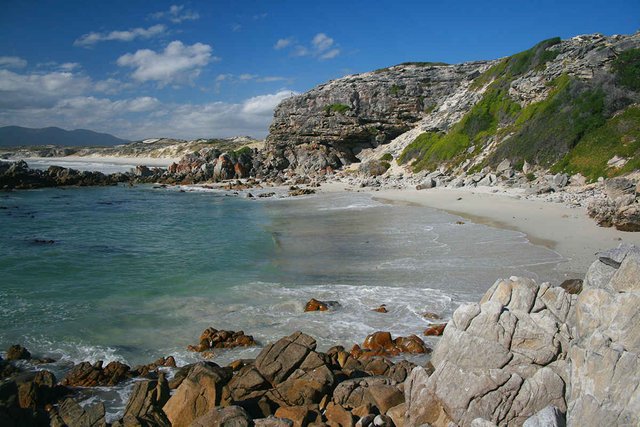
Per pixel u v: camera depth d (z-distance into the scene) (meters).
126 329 14.20
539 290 8.53
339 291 17.02
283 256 22.83
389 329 13.71
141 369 11.61
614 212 24.64
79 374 11.28
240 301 16.34
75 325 14.49
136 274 19.91
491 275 17.89
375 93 81.00
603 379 6.86
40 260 22.36
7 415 9.18
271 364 10.42
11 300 16.66
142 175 82.56
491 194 39.38
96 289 17.92
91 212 41.06
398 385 9.69
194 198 53.09
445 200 38.91
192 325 14.41
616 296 7.37
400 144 71.62
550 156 41.03
